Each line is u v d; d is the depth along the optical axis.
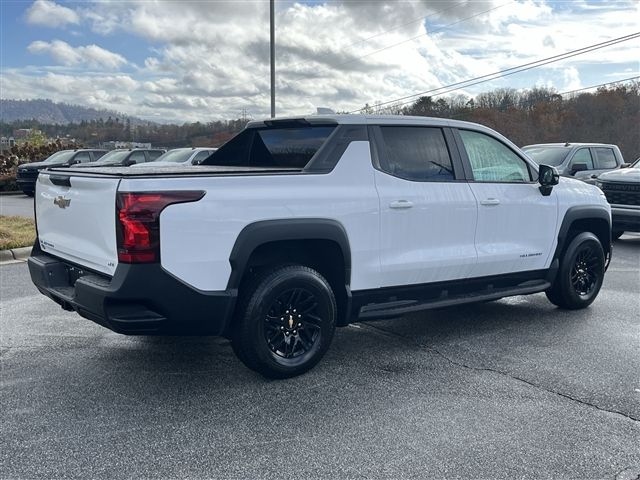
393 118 4.96
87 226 4.04
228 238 3.95
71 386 4.28
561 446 3.40
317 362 4.53
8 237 10.29
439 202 5.02
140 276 3.68
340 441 3.46
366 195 4.59
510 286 5.91
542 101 46.88
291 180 4.28
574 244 6.32
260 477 3.07
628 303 6.86
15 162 26.70
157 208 3.69
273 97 24.47
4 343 5.27
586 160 13.38
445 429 3.61
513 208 5.61
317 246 4.51
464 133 5.43
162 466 3.17
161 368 4.67
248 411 3.87
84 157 22.42
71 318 6.10
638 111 44.59
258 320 4.17
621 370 4.62
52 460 3.22
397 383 4.36
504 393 4.17
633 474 3.12
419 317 6.28
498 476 3.08
